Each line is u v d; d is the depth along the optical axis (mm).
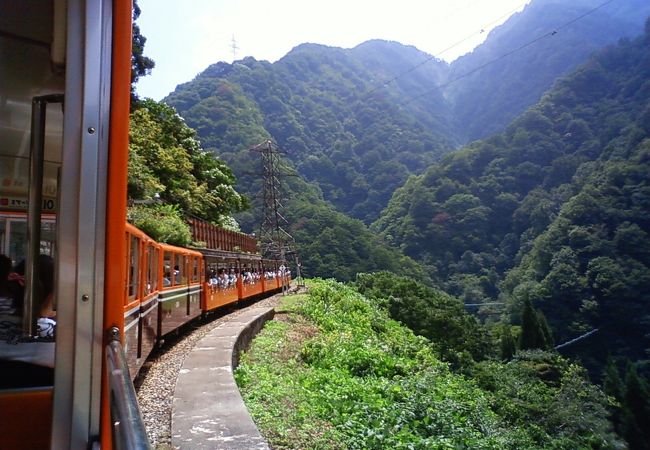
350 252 62312
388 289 35812
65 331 1938
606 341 51562
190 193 28734
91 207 1977
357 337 17281
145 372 8656
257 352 11078
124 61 2055
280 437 5508
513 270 68625
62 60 2291
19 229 3275
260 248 45719
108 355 1820
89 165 1981
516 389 24359
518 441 10281
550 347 39625
